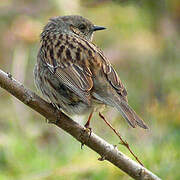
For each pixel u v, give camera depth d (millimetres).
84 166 12023
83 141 9242
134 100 14703
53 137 13273
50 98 10062
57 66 9977
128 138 12398
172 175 11703
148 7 15938
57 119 9211
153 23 15984
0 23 15727
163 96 14633
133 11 15859
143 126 9141
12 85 9008
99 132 12711
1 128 13500
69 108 9891
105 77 9906
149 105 12922
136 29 15836
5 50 15094
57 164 12398
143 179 9219
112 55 15430
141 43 15602
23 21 14852
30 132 13211
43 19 15664
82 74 9820
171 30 15914
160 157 11906
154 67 15367
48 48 10289
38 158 12539
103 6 15648
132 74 15328
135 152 12008
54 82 9945
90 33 11750
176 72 15219
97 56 10141
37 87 10398
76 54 10070
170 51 15664
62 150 12828
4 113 13758
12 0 16500
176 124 12344
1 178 12117
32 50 14938
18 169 12336
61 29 11289
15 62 14852
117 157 9219
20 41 14766
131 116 9328
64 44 10273
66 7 15711
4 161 12492
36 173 12172
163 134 12234
